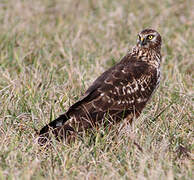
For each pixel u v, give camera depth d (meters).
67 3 32.19
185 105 18.75
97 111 16.48
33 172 14.20
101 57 23.59
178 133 17.09
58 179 14.09
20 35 26.12
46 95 19.27
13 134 16.45
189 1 31.52
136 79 17.28
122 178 13.98
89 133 16.33
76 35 26.20
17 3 31.70
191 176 14.17
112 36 26.55
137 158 15.22
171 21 28.75
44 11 31.05
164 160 14.88
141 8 30.98
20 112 18.30
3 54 23.95
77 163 14.96
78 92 19.58
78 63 22.48
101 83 16.95
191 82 21.36
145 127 17.05
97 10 31.00
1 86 20.02
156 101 18.98
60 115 16.41
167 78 21.06
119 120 17.02
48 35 26.62
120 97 16.89
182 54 24.08
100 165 14.96
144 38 18.09
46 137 15.98
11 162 14.70
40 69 22.05
